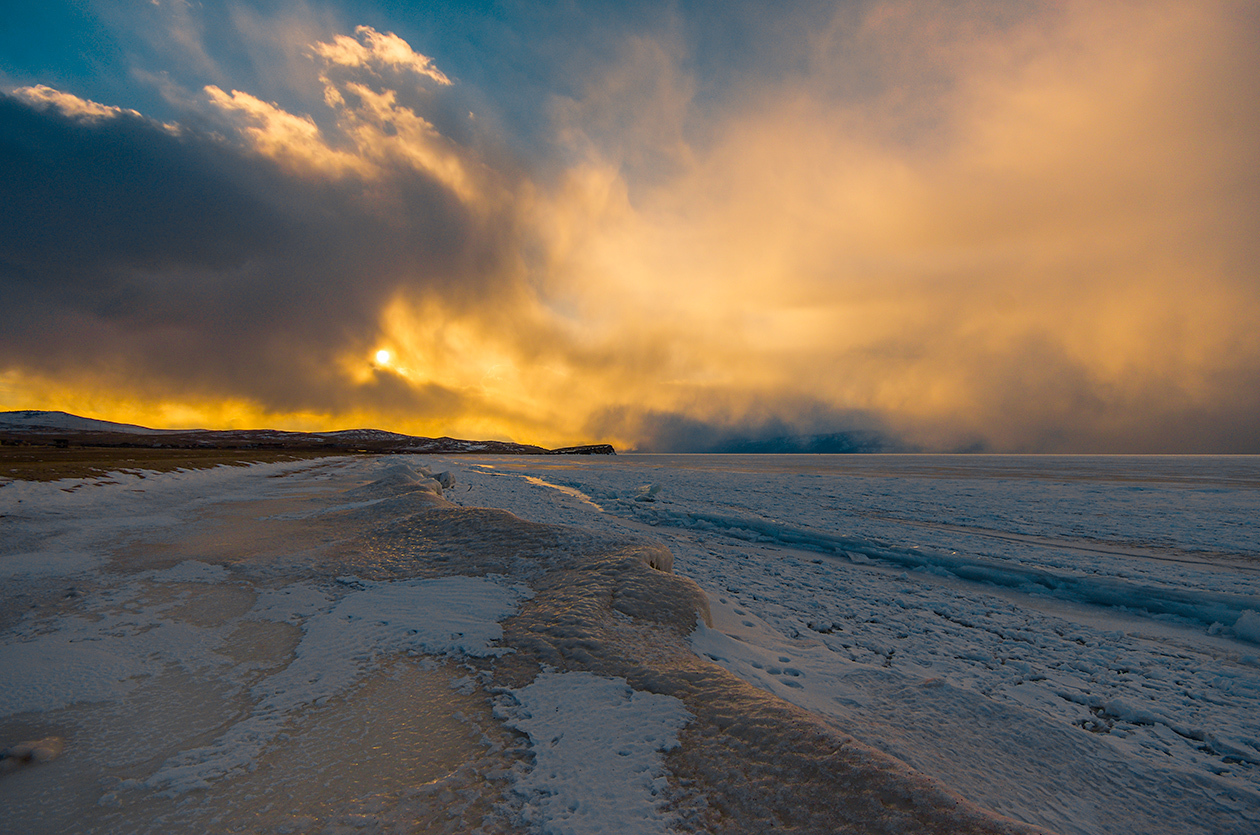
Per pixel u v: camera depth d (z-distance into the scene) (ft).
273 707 16.10
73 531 46.09
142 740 14.15
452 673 18.70
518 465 307.17
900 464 366.43
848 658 28.22
